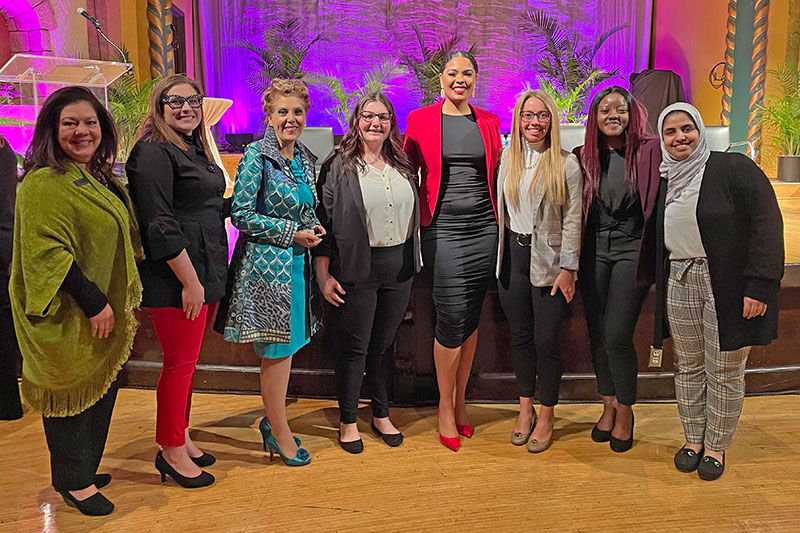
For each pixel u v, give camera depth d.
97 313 2.10
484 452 2.78
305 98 2.48
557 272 2.64
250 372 3.38
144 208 2.20
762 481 2.51
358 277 2.62
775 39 8.12
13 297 2.10
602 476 2.56
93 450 2.32
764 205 2.34
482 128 2.74
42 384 2.12
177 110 2.27
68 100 2.07
